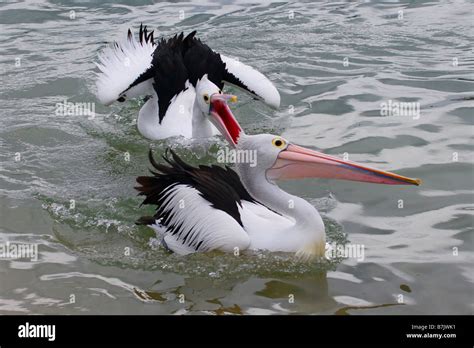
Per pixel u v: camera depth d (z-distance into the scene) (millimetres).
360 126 6133
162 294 5051
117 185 5770
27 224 5496
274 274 5137
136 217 5527
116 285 5109
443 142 5938
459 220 5359
